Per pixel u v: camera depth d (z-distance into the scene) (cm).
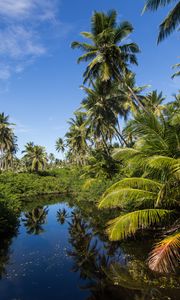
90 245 1171
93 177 2912
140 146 1021
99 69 1939
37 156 5031
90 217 1841
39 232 1466
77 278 806
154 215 848
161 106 2611
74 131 4419
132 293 679
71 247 1152
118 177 2223
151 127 904
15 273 853
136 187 1035
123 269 860
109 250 1084
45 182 3634
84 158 4747
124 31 1827
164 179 891
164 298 641
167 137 876
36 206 2481
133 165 1057
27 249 1129
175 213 922
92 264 929
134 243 1141
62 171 4831
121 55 1916
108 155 2681
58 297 678
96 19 1848
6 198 1822
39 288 735
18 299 670
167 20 1130
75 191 3412
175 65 1809
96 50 1900
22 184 3319
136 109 2053
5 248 1151
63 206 2469
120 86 2155
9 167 6022
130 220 833
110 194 923
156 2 1120
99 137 2880
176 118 919
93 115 2547
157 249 767
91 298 663
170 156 874
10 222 1400
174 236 781
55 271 870
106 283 756
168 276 762
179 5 1080
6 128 4625
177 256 751
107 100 2411
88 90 2408
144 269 832
